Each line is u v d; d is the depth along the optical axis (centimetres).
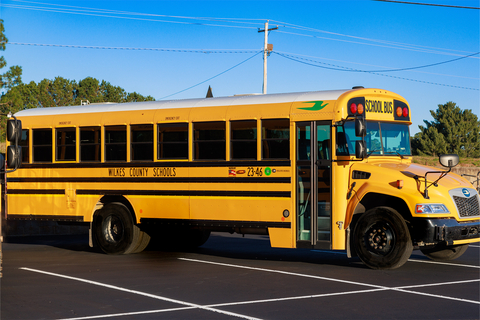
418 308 685
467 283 841
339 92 1000
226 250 1278
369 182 956
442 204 918
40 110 1268
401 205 969
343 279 880
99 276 918
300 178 1002
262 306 699
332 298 742
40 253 1227
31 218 1249
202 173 1081
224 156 1063
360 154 928
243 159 1046
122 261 1094
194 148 1094
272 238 1016
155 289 809
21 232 1608
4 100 4031
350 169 977
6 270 983
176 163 1107
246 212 1039
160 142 1128
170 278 898
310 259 1118
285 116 1014
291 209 1002
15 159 898
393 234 936
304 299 738
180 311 676
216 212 1066
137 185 1146
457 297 745
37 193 1245
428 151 4900
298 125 1004
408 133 1091
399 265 934
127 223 1167
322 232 982
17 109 4088
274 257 1152
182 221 1100
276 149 1020
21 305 710
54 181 1230
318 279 882
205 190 1077
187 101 1127
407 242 923
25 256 1175
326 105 986
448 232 906
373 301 724
